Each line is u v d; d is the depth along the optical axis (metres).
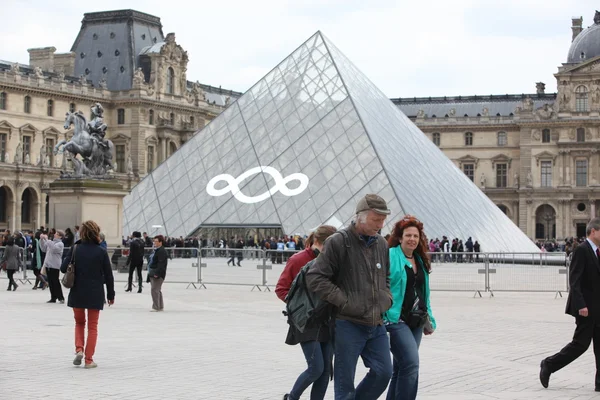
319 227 23.28
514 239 108.31
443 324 42.34
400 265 21.52
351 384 19.92
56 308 47.75
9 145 188.88
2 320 41.69
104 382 26.28
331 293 19.64
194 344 34.34
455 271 62.09
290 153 99.00
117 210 77.00
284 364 29.72
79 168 75.44
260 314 45.78
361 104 103.38
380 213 19.84
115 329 39.00
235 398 24.14
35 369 28.45
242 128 104.12
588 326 26.17
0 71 186.75
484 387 26.47
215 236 97.00
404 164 98.88
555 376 28.80
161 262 46.91
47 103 197.75
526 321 43.72
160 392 24.84
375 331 20.31
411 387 21.02
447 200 100.44
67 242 68.31
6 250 59.66
